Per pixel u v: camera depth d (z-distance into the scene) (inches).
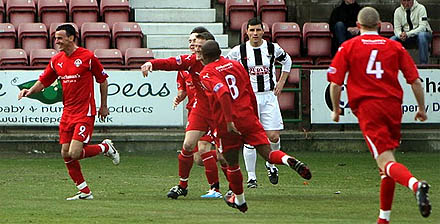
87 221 1031.6
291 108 2108.8
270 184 1497.3
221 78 1063.0
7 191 1384.1
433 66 2037.4
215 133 1161.4
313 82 2048.5
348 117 2042.3
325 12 2608.3
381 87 930.7
